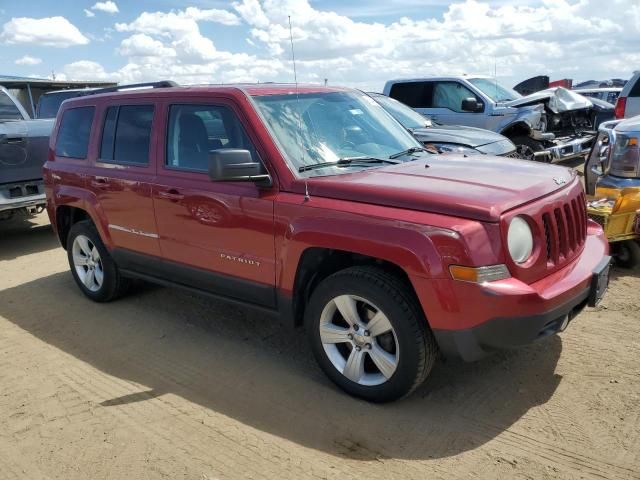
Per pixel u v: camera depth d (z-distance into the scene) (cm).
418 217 311
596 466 285
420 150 454
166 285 471
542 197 333
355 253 349
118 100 490
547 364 384
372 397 346
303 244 349
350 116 438
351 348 356
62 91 1195
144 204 455
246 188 383
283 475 290
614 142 576
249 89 409
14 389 393
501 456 296
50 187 563
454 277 298
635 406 332
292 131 393
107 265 526
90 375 408
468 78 1142
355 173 377
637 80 977
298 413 345
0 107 802
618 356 389
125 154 480
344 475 287
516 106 1083
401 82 1215
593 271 350
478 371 380
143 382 395
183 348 445
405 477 284
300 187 359
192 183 416
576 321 445
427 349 323
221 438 324
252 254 385
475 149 830
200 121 418
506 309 297
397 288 322
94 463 308
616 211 514
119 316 516
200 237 417
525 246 315
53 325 505
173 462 305
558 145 1079
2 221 1004
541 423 322
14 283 638
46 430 341
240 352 433
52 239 855
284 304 376
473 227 298
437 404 346
